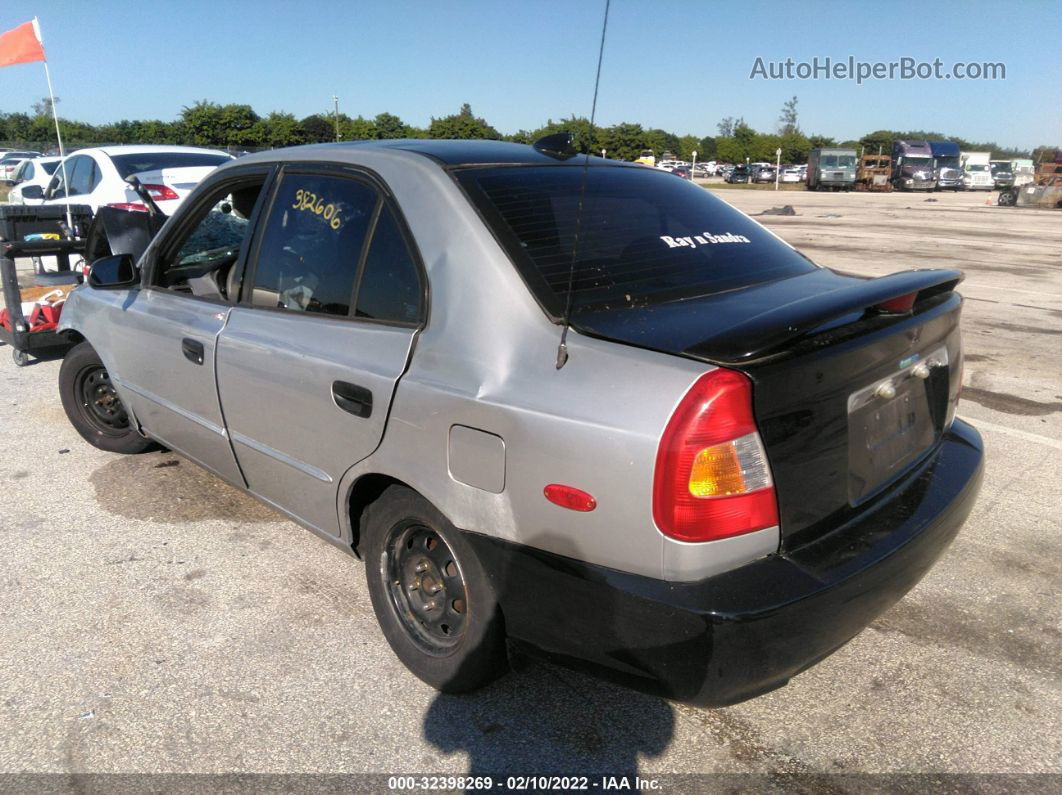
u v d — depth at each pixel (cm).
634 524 205
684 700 215
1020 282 1128
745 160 8781
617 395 208
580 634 223
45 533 395
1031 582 344
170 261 388
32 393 613
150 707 274
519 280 238
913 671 288
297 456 304
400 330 261
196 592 342
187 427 372
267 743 258
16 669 294
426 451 248
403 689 282
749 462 202
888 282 245
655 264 263
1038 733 258
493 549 234
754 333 201
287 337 299
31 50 728
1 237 650
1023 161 5394
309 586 347
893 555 225
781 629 203
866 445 238
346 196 291
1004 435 515
